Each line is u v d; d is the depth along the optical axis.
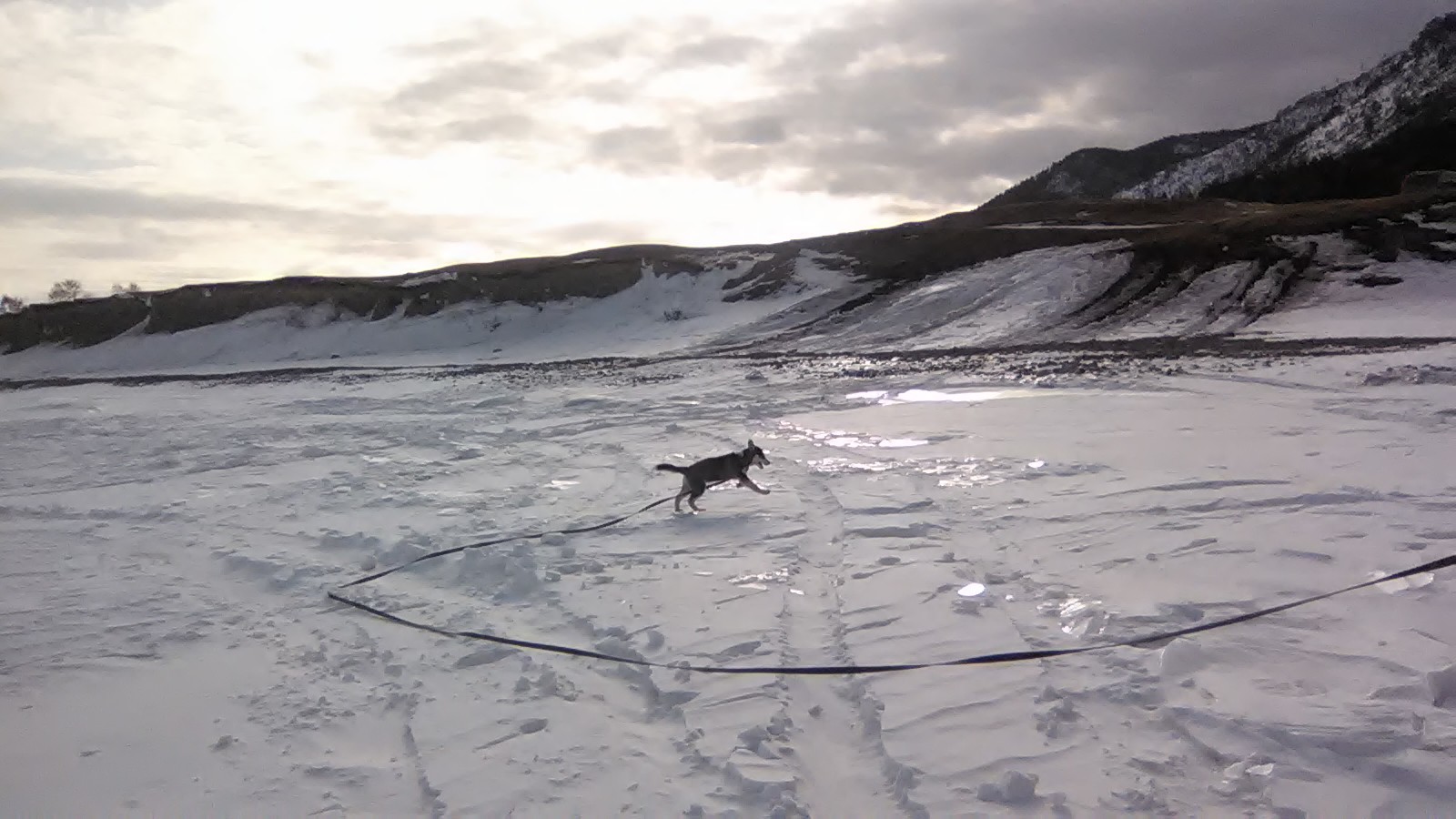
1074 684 5.79
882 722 5.57
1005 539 9.00
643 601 8.30
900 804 4.79
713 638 7.22
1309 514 8.68
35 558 12.23
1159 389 19.02
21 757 6.30
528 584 9.09
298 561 10.96
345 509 13.60
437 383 33.09
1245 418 14.70
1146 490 10.27
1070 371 23.31
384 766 5.80
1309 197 90.00
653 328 53.88
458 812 5.09
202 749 6.23
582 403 23.77
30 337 69.06
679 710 6.11
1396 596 6.50
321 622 8.83
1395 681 5.33
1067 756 4.98
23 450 22.80
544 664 7.17
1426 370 17.58
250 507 14.30
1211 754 4.85
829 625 7.26
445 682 7.05
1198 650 5.91
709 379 27.56
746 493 12.27
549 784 5.31
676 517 11.28
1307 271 39.06
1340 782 4.43
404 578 9.98
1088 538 8.71
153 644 8.52
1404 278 36.25
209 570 11.11
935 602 7.42
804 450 15.05
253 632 8.68
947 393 21.06
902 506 10.58
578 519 11.67
